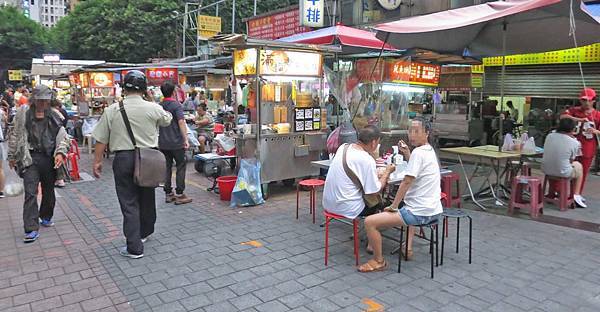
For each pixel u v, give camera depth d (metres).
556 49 7.47
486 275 3.77
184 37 24.80
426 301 3.30
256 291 3.47
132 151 4.09
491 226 5.14
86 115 11.55
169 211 5.77
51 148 4.74
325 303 3.27
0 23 38.28
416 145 3.91
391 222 3.73
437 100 9.12
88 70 11.55
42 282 3.64
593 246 4.47
